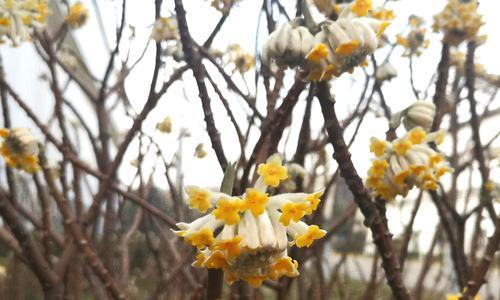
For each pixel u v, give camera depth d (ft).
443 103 1.04
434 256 1.63
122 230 1.25
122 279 1.18
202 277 0.88
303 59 0.68
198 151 1.29
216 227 0.59
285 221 0.58
